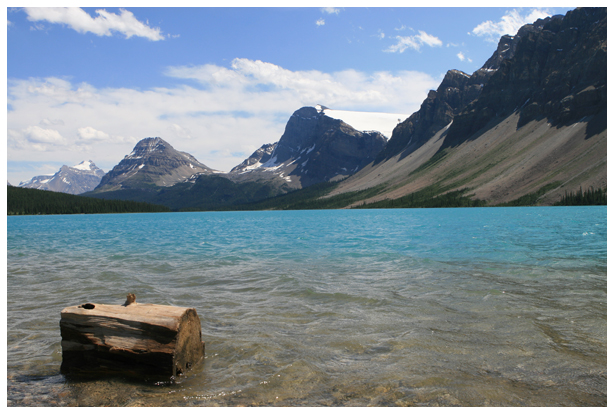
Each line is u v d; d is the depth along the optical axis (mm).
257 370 7836
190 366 8039
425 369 7664
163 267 21812
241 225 82750
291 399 6668
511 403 6355
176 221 118375
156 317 7684
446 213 125750
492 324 10305
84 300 13859
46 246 35594
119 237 48000
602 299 12555
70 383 7406
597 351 8266
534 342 8898
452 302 12727
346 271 19453
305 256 26000
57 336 9969
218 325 10852
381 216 116438
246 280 17516
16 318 11562
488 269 18750
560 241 31000
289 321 11133
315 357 8414
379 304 12766
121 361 7730
